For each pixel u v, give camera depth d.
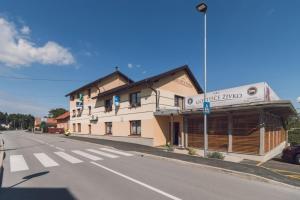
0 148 18.64
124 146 20.95
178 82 26.56
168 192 7.37
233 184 8.60
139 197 6.86
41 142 25.14
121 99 28.03
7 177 9.09
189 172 10.45
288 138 30.45
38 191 7.36
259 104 14.43
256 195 7.36
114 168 10.93
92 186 7.92
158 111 22.53
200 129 19.31
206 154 15.51
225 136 17.30
